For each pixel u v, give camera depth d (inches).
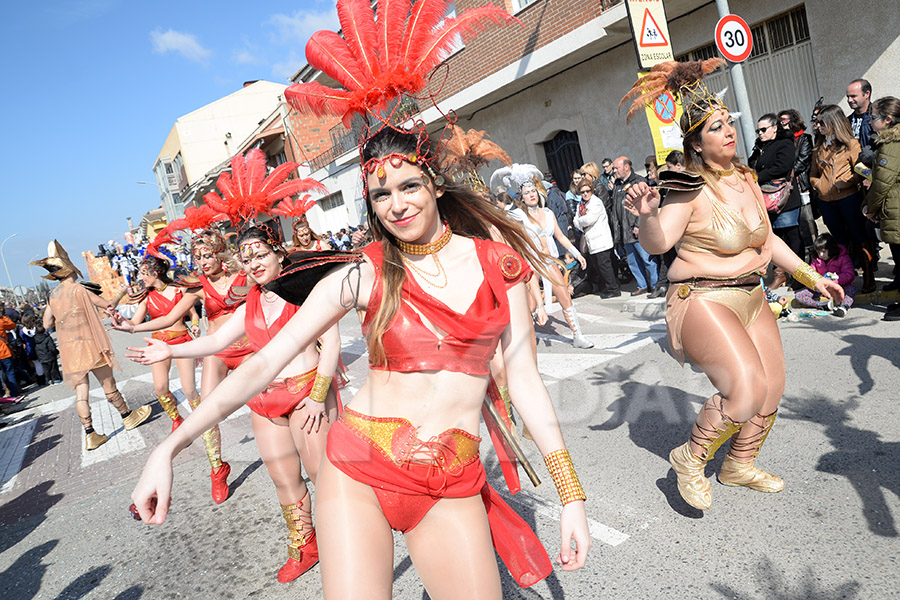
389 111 58.3
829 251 204.2
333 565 56.3
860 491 102.3
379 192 56.6
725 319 89.8
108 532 150.7
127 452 194.4
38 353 490.9
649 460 124.6
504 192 153.9
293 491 112.7
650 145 383.6
